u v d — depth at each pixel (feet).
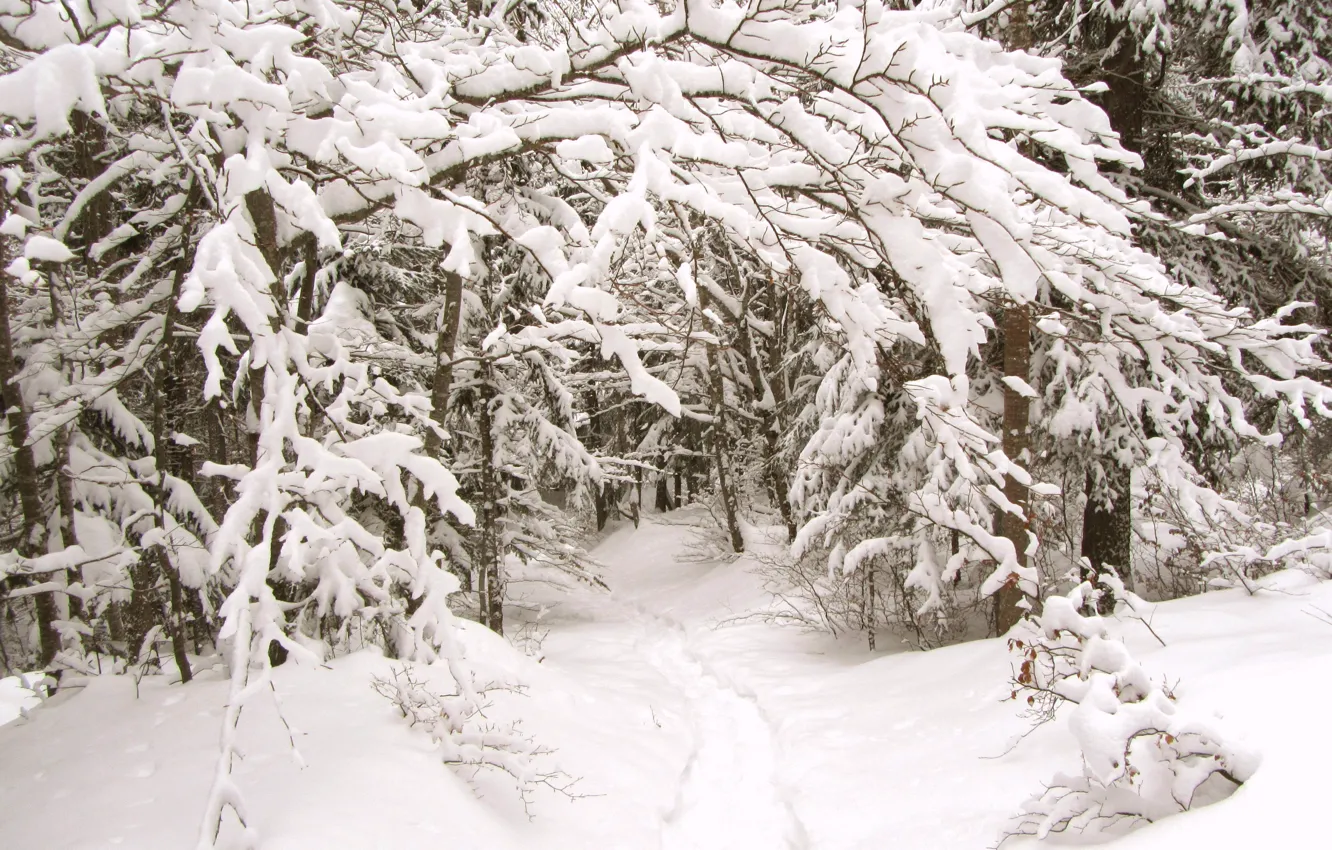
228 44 12.00
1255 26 26.73
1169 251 27.76
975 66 13.44
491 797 14.03
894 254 14.17
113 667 17.79
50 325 21.01
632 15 13.80
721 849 15.49
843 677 25.43
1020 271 13.44
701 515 69.72
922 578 28.19
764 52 13.29
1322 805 8.30
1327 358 28.17
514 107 16.93
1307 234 28.35
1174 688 13.25
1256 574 22.77
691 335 15.17
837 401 36.37
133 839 10.07
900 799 15.15
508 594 52.06
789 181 15.14
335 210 16.05
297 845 10.09
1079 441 26.61
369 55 16.49
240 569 10.46
